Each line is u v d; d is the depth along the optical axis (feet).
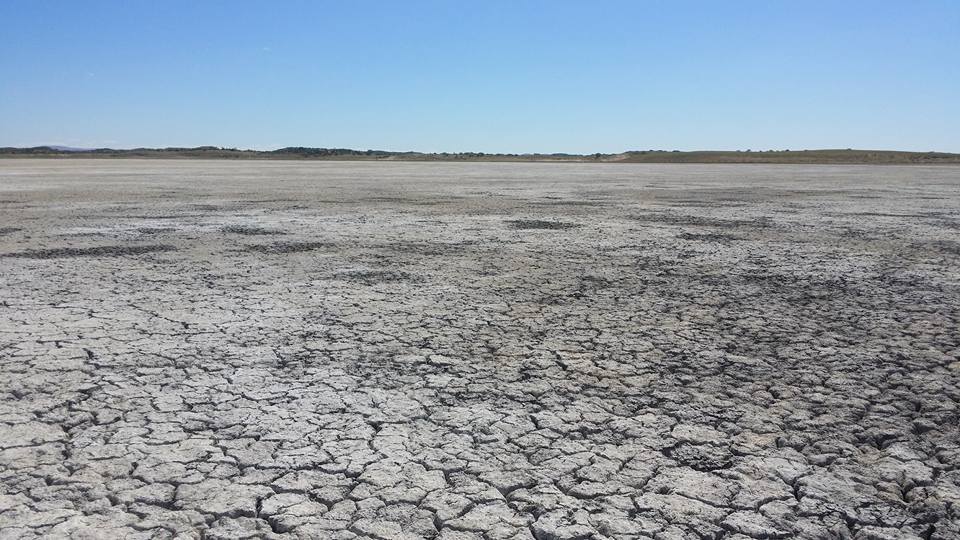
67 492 12.01
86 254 37.32
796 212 66.80
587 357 19.89
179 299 26.50
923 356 20.29
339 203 74.38
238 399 16.34
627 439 14.48
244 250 39.45
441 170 204.33
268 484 12.39
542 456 13.61
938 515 11.68
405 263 35.58
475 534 10.89
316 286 29.35
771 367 19.19
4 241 42.01
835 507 11.89
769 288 29.78
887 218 61.00
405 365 18.98
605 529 11.08
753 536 10.98
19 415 15.26
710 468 13.24
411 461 13.32
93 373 17.98
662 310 25.59
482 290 28.86
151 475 12.65
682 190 103.96
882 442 14.58
